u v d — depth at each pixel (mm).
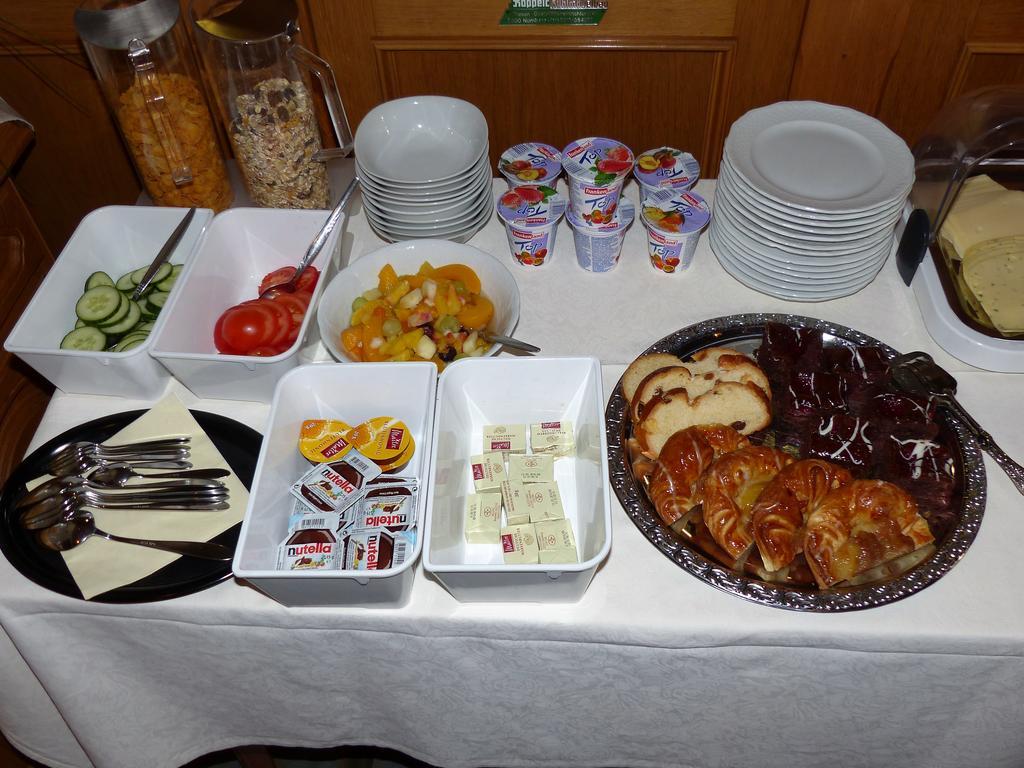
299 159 1182
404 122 1234
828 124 1140
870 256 1056
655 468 902
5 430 1301
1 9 1603
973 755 945
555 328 1098
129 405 1037
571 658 858
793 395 921
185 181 1173
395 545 798
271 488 859
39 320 1048
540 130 1879
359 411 971
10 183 1315
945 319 1011
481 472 918
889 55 1646
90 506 909
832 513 825
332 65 1756
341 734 1062
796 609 784
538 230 1110
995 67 1662
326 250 1115
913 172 1043
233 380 985
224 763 1446
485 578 750
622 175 1059
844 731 938
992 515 866
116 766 1036
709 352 982
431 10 1658
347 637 862
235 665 927
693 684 880
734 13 1625
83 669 925
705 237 1216
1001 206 1091
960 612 791
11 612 854
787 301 1116
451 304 1049
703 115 1825
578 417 953
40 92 1745
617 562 851
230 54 1117
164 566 860
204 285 1101
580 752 1029
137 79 1083
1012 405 967
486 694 930
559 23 1662
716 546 839
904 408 892
